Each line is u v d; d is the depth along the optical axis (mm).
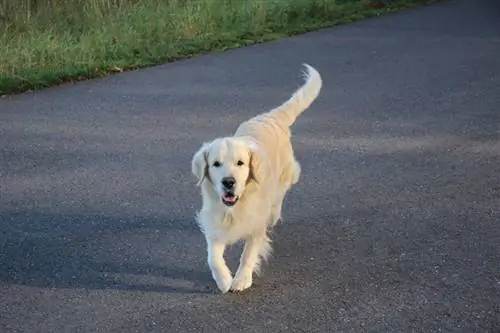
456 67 13023
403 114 10375
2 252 6367
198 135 9523
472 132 9586
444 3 19688
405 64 13234
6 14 14016
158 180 8008
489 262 6145
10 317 5371
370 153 8805
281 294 5680
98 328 5234
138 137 9414
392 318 5324
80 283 5863
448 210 7195
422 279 5875
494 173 8172
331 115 10305
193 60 13352
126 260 6242
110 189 7777
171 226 6895
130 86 11727
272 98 11156
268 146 6277
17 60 12211
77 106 10711
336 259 6230
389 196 7547
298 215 7090
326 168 8312
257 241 5867
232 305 5527
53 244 6527
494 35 15695
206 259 6254
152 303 5562
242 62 13273
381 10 18312
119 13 14867
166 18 14945
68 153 8844
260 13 15953
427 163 8484
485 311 5402
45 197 7562
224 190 5469
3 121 10055
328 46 14602
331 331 5176
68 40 13477
